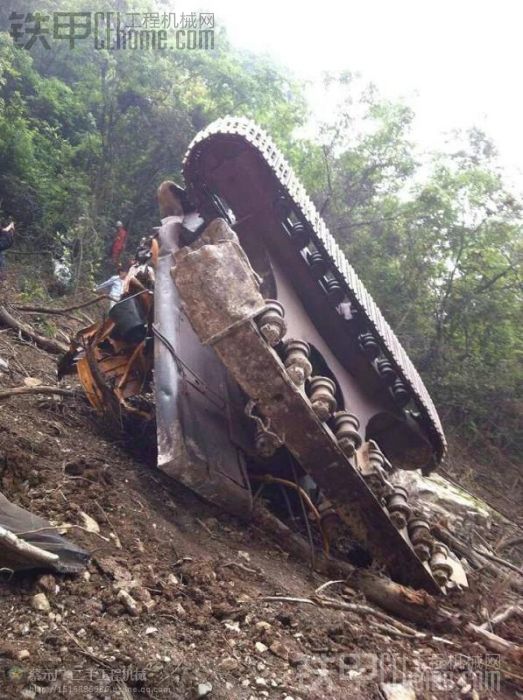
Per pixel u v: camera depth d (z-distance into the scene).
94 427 7.00
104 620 4.00
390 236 17.25
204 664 3.90
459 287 16.59
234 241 5.38
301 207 6.77
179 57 18.58
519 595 7.57
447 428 15.36
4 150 14.38
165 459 5.46
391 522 5.70
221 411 6.23
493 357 16.36
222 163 7.02
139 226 16.58
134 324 6.60
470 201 16.62
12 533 4.08
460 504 9.86
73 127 17.31
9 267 12.77
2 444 5.62
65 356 7.31
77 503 5.12
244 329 5.25
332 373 7.10
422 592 5.61
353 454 5.62
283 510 6.62
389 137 18.05
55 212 14.51
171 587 4.51
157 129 17.00
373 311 7.23
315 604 5.00
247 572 5.13
